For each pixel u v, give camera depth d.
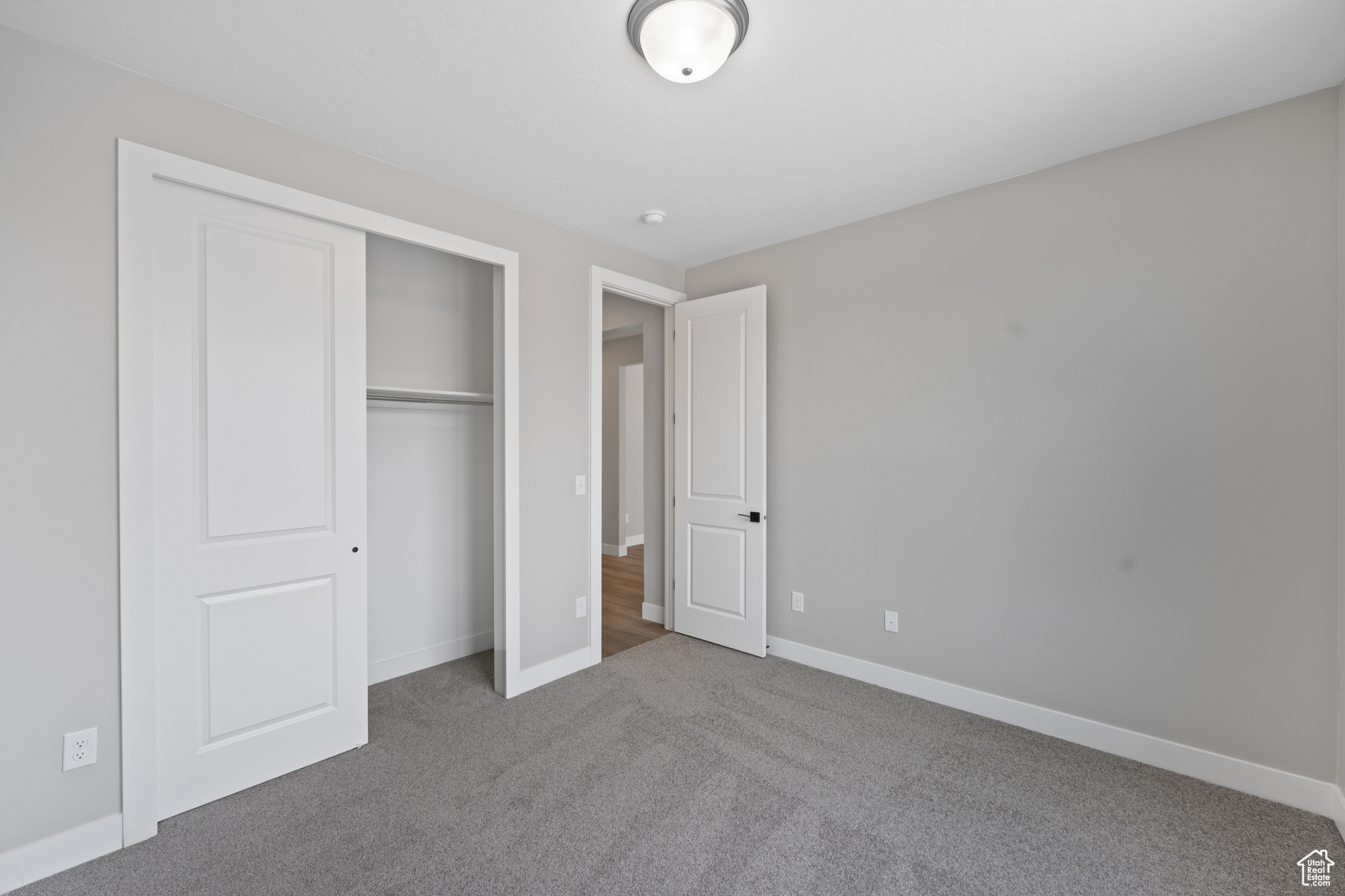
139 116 1.81
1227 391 2.09
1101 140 2.25
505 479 2.84
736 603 3.49
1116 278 2.31
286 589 2.16
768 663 3.31
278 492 2.12
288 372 2.15
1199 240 2.14
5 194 1.59
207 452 1.96
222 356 1.99
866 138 2.23
